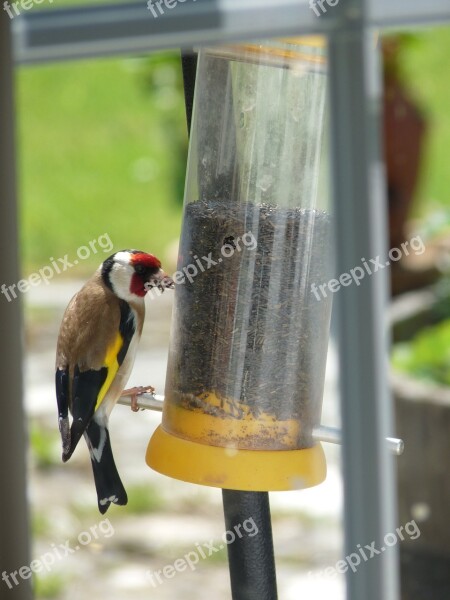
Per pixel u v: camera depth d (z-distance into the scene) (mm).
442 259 14539
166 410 5328
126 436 13281
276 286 5258
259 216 5254
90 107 23703
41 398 13695
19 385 2576
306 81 5223
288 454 5141
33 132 23531
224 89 5172
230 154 5234
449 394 9258
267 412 5168
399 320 13188
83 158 22375
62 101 23938
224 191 5262
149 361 14945
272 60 5188
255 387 5172
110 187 21672
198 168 5211
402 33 14539
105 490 5555
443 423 9109
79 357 5633
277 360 5211
